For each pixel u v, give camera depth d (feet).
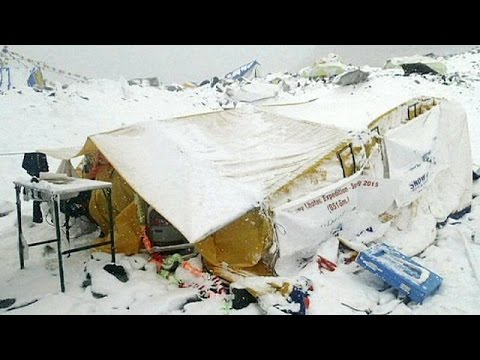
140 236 18.62
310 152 18.60
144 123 19.36
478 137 43.34
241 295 15.16
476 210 25.12
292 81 63.46
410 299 15.75
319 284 16.17
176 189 16.16
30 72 47.88
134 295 15.65
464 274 17.81
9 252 20.02
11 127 36.19
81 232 21.62
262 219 16.05
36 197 17.13
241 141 19.67
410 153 21.30
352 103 24.99
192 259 17.66
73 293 15.94
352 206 18.71
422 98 24.73
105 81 51.72
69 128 38.73
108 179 20.11
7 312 14.78
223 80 63.31
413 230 21.07
